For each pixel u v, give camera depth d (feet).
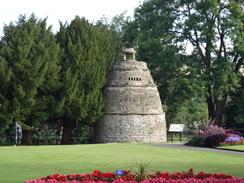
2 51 137.69
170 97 176.65
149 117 147.64
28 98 133.49
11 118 132.57
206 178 43.91
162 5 174.70
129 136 144.56
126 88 147.64
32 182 41.86
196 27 160.56
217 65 158.30
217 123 172.96
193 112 167.73
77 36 151.43
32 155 81.46
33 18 146.82
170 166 64.03
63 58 149.69
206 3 157.48
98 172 47.65
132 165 64.80
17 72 135.23
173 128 134.21
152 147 103.14
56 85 140.36
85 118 147.95
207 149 97.96
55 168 60.64
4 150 93.71
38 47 138.92
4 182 46.60
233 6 156.04
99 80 147.02
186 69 170.81
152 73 175.94
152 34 172.96
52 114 140.56
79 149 97.50
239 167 62.69
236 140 106.22
